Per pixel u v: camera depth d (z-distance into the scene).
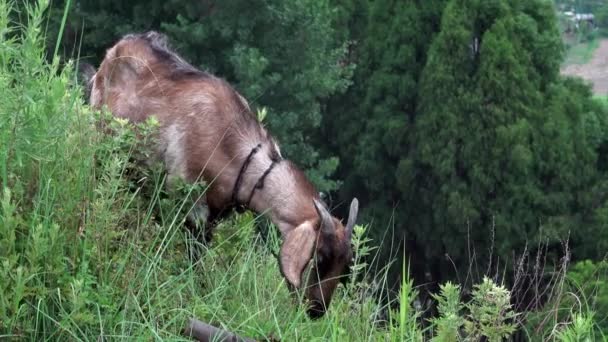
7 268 5.04
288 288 7.07
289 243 6.95
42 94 5.39
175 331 5.77
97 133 6.07
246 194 7.57
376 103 37.88
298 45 31.38
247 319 6.14
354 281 7.23
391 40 38.06
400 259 32.84
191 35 29.95
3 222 5.18
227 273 6.83
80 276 5.36
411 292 6.98
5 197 5.09
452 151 34.03
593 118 37.81
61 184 5.55
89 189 5.66
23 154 5.44
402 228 34.91
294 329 6.42
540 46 35.88
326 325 6.79
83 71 8.30
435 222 34.00
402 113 36.84
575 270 18.84
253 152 7.57
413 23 37.94
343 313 6.94
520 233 32.34
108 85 7.80
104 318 5.48
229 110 7.59
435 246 33.78
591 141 37.47
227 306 6.64
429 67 35.31
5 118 5.30
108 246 5.68
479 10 35.66
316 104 31.75
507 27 35.31
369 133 37.28
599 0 96.12
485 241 32.66
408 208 35.16
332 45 39.84
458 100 34.47
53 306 5.36
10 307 5.07
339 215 38.94
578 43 89.75
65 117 5.62
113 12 30.86
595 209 34.44
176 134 7.47
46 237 5.28
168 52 7.93
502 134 33.47
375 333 6.80
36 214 5.28
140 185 7.22
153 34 8.09
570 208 34.34
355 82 39.03
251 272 7.10
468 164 33.84
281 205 7.52
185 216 6.72
